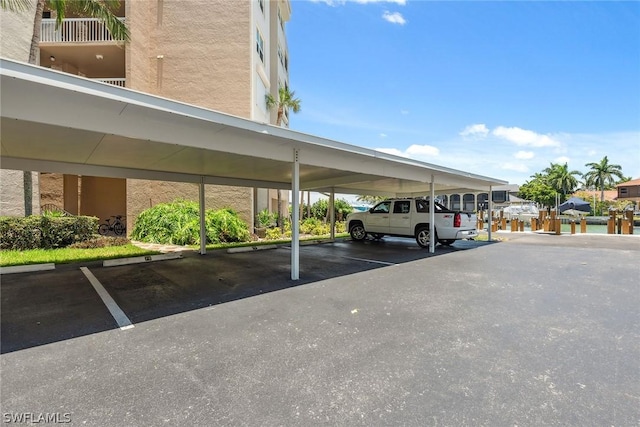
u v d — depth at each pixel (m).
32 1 11.77
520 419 2.09
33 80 2.96
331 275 6.57
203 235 9.62
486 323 3.83
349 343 3.29
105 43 13.51
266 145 5.54
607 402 2.27
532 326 3.73
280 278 6.30
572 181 51.06
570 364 2.83
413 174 9.04
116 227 16.02
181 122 4.32
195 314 4.21
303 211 24.55
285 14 23.14
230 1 15.01
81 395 2.38
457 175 10.20
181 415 2.15
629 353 3.04
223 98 14.84
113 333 3.59
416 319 3.98
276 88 20.55
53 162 6.91
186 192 14.88
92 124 3.65
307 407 2.24
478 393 2.39
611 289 5.34
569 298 4.84
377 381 2.57
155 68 14.70
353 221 13.65
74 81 3.20
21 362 2.91
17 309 4.43
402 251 10.20
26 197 9.95
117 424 2.06
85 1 9.07
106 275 6.61
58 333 3.59
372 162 7.54
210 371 2.74
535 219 17.98
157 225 12.32
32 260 7.89
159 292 5.30
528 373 2.68
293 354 3.05
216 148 4.84
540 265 7.50
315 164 6.38
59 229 10.27
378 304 4.59
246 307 4.49
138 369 2.78
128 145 5.29
